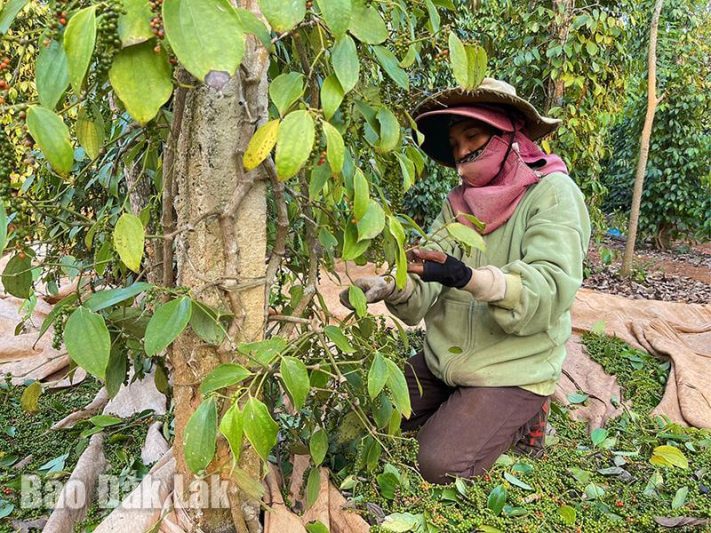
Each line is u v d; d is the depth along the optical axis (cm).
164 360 126
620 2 319
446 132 154
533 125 147
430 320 160
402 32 97
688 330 269
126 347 106
